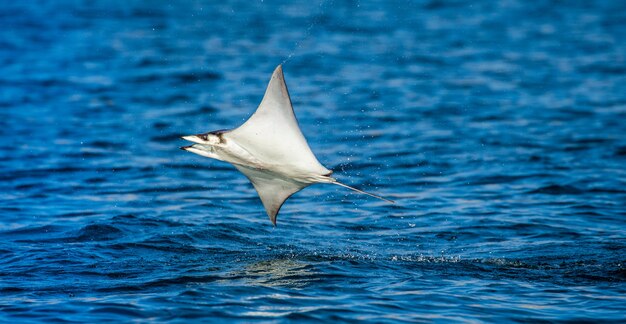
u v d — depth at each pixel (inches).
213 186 1701.5
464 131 2190.0
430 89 2797.7
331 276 1073.5
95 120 2311.8
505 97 2659.9
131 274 1086.4
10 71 3038.9
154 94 2694.4
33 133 2135.8
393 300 965.2
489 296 991.0
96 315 903.1
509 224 1390.3
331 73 3093.0
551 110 2447.1
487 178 1729.8
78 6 5093.5
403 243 1286.9
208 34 4033.0
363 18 4544.8
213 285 1022.4
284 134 977.5
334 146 2034.9
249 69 3154.5
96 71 3090.6
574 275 1093.1
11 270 1106.1
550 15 4734.3
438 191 1641.2
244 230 1358.3
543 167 1800.0
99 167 1833.2
